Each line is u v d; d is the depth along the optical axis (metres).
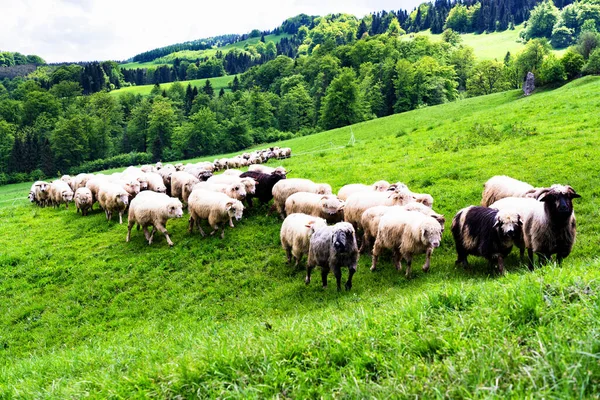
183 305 12.85
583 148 18.61
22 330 12.77
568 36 162.12
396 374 3.95
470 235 10.73
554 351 3.59
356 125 60.31
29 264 16.97
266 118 107.44
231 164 38.34
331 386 4.14
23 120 120.50
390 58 109.25
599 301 4.18
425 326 4.80
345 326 5.45
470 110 53.31
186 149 101.19
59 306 13.84
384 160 25.69
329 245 11.13
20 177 88.75
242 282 13.57
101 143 107.06
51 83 177.12
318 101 113.81
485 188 13.98
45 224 22.52
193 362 5.06
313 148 49.53
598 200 13.51
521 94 58.88
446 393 3.46
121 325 12.29
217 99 131.88
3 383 7.25
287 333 5.46
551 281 5.18
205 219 18.64
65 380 6.31
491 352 3.84
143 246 17.34
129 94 147.50
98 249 17.88
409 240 11.23
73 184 27.81
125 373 5.79
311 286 12.30
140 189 21.83
